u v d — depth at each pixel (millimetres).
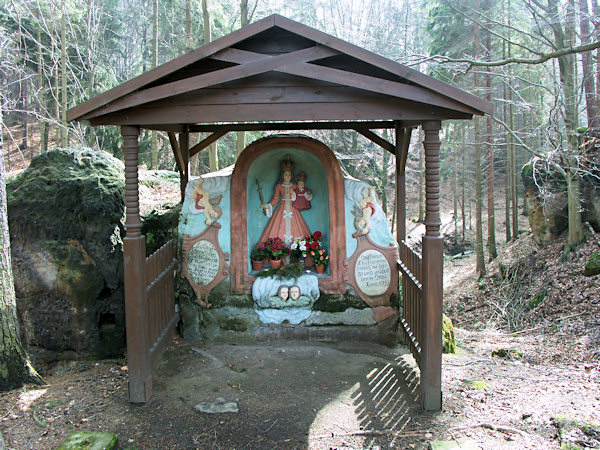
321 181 7211
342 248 6750
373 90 4320
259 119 4598
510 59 9711
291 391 5324
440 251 4715
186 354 6281
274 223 7172
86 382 5438
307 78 4562
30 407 4777
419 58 10977
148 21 24188
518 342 8438
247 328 6789
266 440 4379
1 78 17312
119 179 6637
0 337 5078
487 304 14227
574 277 11922
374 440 4344
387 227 6828
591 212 13094
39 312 6008
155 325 5508
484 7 15000
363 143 17984
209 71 4863
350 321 6789
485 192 24516
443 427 4477
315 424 4637
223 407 4930
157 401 5020
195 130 7762
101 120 4633
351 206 6785
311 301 6750
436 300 4758
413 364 6023
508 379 5793
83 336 6059
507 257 16109
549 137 10781
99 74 18938
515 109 16922
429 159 4684
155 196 9211
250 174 6945
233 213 6703
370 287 6785
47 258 6055
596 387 5395
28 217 6059
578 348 7621
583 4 11438
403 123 6508
